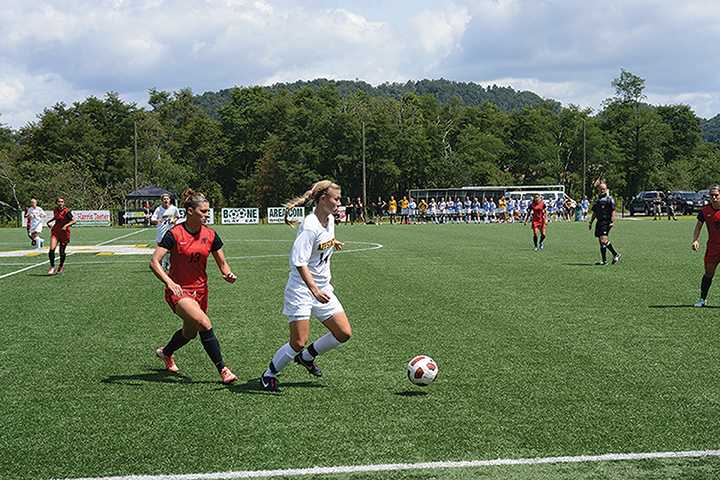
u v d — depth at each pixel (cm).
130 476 516
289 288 730
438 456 550
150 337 1032
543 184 9888
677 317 1153
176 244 756
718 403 684
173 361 825
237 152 10138
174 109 10769
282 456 552
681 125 11725
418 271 1856
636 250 2480
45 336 1043
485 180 9431
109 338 1027
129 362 877
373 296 1408
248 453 559
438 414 654
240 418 647
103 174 9188
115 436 602
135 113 9781
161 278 750
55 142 9294
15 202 7619
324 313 741
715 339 982
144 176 8475
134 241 3438
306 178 8756
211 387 756
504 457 547
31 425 634
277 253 2589
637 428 612
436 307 1269
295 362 821
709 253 1237
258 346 962
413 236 3575
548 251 2500
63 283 1686
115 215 5975
